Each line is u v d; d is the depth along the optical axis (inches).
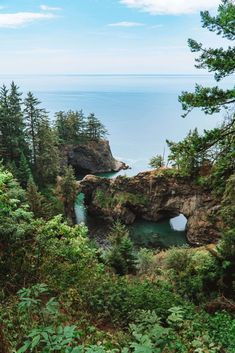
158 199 2181.3
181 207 2059.5
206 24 428.5
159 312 369.4
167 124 7755.9
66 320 304.8
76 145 3563.0
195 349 285.1
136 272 1018.1
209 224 1866.4
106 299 377.7
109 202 2305.6
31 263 406.9
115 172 3786.9
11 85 2319.1
